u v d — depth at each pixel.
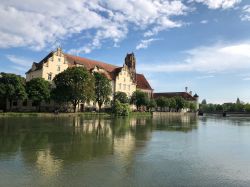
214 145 31.17
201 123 75.69
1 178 15.91
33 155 22.19
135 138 34.69
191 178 17.22
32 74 109.88
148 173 17.91
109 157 22.28
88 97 92.38
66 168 18.39
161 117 105.56
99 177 16.64
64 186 14.81
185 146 29.73
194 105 179.88
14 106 96.62
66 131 39.34
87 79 91.50
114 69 139.00
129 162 20.78
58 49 108.81
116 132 40.59
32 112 85.94
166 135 39.75
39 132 37.28
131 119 79.25
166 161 21.72
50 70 106.00
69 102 100.12
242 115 170.25
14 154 22.42
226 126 65.19
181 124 66.94
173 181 16.45
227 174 18.42
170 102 148.25
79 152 23.94
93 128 45.28
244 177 17.80
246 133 46.34
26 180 15.62
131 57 155.38
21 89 81.69
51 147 26.00
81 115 86.19
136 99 124.06
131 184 15.55
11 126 44.44
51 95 89.81
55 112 86.12
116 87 130.25
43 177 16.27
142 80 161.62
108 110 111.56
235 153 26.20
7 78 80.31
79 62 121.75
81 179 16.12
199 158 23.36
